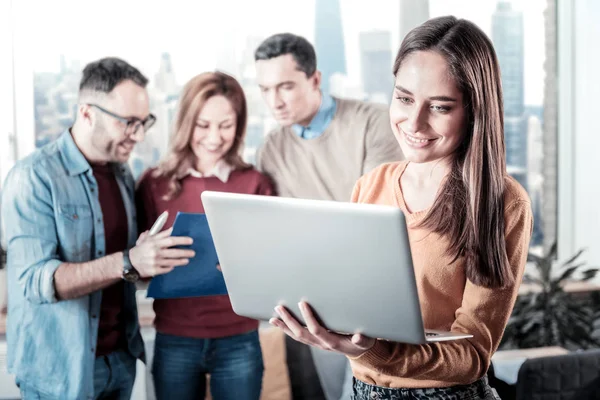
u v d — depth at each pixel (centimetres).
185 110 296
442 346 125
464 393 130
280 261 120
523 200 129
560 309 338
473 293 128
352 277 113
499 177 128
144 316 326
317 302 120
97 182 257
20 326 244
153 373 279
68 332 240
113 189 262
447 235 131
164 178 295
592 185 368
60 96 318
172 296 232
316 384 307
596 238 368
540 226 379
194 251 224
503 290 126
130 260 229
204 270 227
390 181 146
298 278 119
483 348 127
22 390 249
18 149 316
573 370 240
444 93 128
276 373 304
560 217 380
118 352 254
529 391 237
